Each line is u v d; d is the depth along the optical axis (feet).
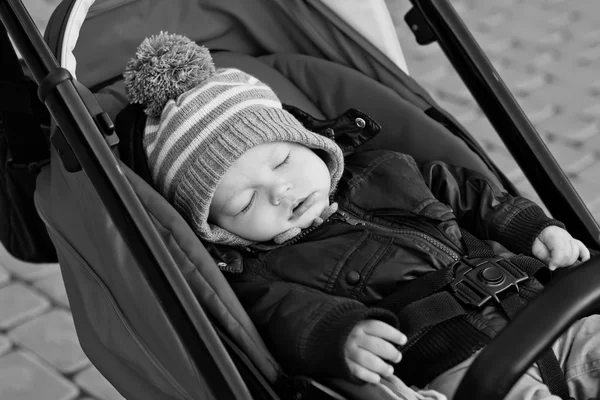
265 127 4.38
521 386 3.86
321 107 5.51
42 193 4.32
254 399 3.76
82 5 4.38
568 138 8.23
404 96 5.47
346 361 3.60
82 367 6.09
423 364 4.02
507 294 4.18
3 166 4.57
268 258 4.50
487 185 4.86
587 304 3.27
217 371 3.38
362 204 4.87
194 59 4.64
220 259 4.46
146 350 4.05
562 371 4.02
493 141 8.29
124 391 4.55
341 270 4.34
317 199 4.52
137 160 4.67
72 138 3.54
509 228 4.62
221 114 4.45
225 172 4.33
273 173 4.39
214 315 3.85
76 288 4.47
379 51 5.51
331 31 5.56
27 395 5.85
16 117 4.31
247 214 4.40
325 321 3.80
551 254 4.36
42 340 6.29
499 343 3.19
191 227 4.50
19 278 6.83
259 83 4.81
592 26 10.00
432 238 4.54
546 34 9.90
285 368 3.95
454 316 4.04
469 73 4.65
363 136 4.95
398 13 10.42
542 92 8.91
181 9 5.34
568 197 4.36
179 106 4.53
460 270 4.30
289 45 5.74
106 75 5.11
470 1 10.74
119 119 4.78
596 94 8.82
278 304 4.10
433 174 5.00
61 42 4.22
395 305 4.19
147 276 3.46
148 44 4.65
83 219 4.05
